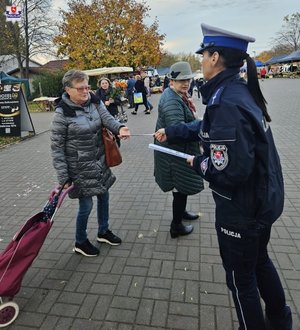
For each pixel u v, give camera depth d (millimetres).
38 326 2424
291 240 3338
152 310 2518
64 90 2875
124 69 19172
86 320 2455
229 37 1675
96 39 27578
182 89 3055
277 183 1732
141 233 3664
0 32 31266
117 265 3102
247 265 1816
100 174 3033
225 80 1697
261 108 1688
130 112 15742
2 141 9492
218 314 2441
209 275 2885
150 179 5480
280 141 7527
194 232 3617
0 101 9742
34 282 2904
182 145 3080
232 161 1545
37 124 12953
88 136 2873
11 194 5176
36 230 2484
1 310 2412
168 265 3061
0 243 3643
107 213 3395
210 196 4578
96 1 28328
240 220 1719
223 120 1566
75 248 3303
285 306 2139
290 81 32125
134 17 28719
